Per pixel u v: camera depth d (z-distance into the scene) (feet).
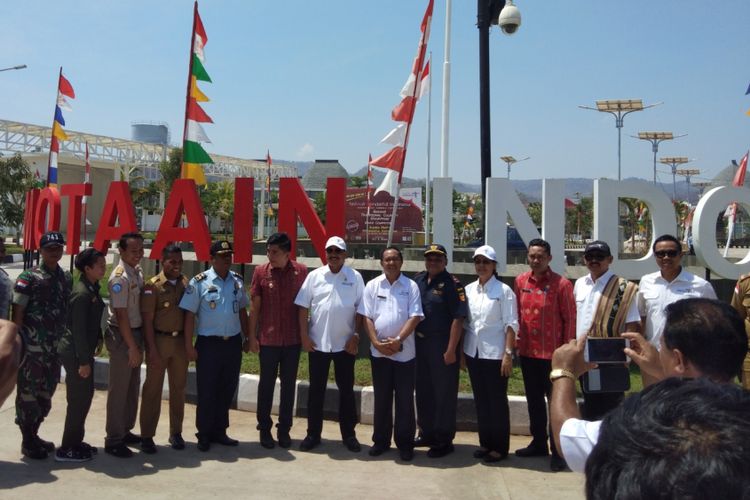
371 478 13.82
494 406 14.93
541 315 15.05
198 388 15.65
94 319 14.49
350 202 94.48
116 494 12.48
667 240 14.29
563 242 24.09
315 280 16.10
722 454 2.72
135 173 165.99
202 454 15.24
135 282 15.06
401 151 27.04
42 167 137.28
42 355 14.23
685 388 3.18
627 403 3.33
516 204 24.30
